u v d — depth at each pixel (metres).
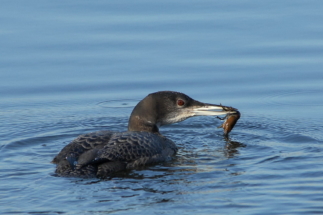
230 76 17.73
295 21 20.66
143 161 11.78
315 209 9.52
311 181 10.74
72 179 10.78
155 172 11.38
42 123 15.19
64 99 16.94
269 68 18.03
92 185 10.53
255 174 11.16
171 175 11.18
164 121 13.80
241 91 17.12
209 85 17.38
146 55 18.80
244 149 13.07
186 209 9.55
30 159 12.20
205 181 10.82
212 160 12.24
